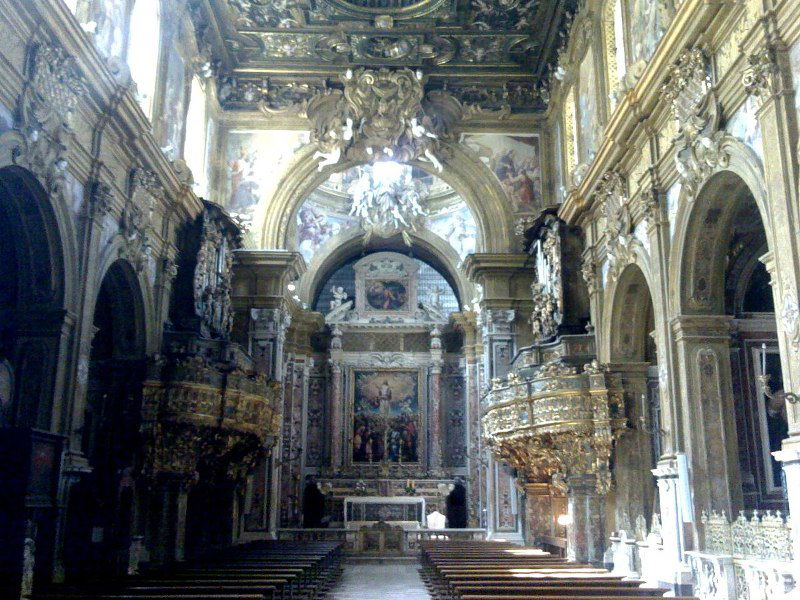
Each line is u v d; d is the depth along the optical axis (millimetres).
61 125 11570
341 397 30000
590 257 17328
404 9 20281
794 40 8953
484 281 21531
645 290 15750
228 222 19328
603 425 15367
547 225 19141
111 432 15391
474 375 28688
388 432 29984
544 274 19375
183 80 18656
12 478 10117
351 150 21812
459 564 12586
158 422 15188
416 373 30562
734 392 14242
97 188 13031
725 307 13766
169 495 15461
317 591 13273
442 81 22234
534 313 19719
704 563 11094
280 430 21500
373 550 23953
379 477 29016
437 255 30750
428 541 20891
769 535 9547
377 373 30578
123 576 10273
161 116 16625
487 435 18312
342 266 32375
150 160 15289
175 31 17734
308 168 21734
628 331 16203
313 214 30422
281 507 26438
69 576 12031
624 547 14312
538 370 16828
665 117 13078
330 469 28969
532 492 19609
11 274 12953
